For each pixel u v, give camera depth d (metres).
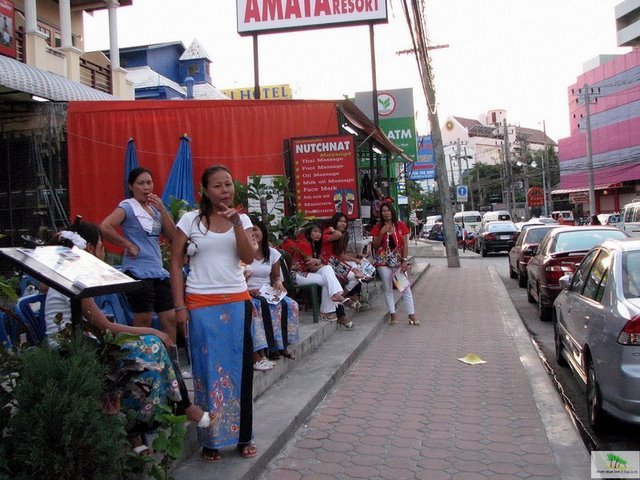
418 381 6.52
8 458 2.79
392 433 4.99
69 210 10.70
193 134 10.56
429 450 4.63
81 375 2.90
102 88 16.94
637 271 5.18
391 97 23.94
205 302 4.05
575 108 54.62
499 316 10.44
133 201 5.02
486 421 5.25
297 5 13.57
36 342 4.10
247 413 4.16
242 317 4.12
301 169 10.29
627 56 46.50
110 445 2.91
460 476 4.18
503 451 4.60
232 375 4.10
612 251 5.66
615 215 28.11
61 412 2.76
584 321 5.61
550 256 10.25
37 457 2.70
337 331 8.64
